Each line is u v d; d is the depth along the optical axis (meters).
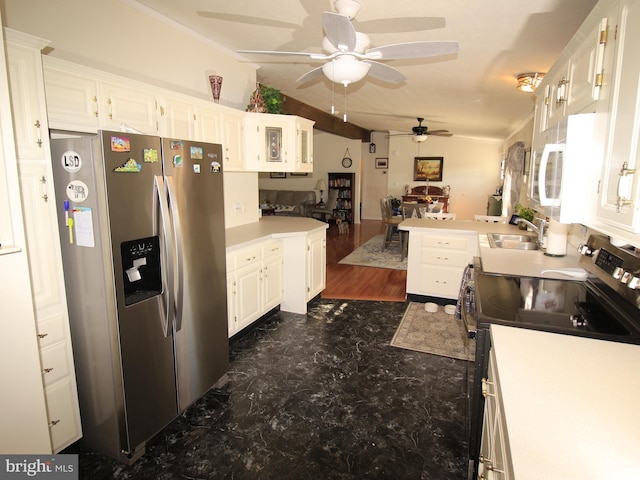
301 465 1.97
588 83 1.50
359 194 11.02
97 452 2.04
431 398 2.54
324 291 4.77
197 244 2.29
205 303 2.40
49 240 1.81
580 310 1.69
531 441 0.82
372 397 2.55
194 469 1.95
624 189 1.08
